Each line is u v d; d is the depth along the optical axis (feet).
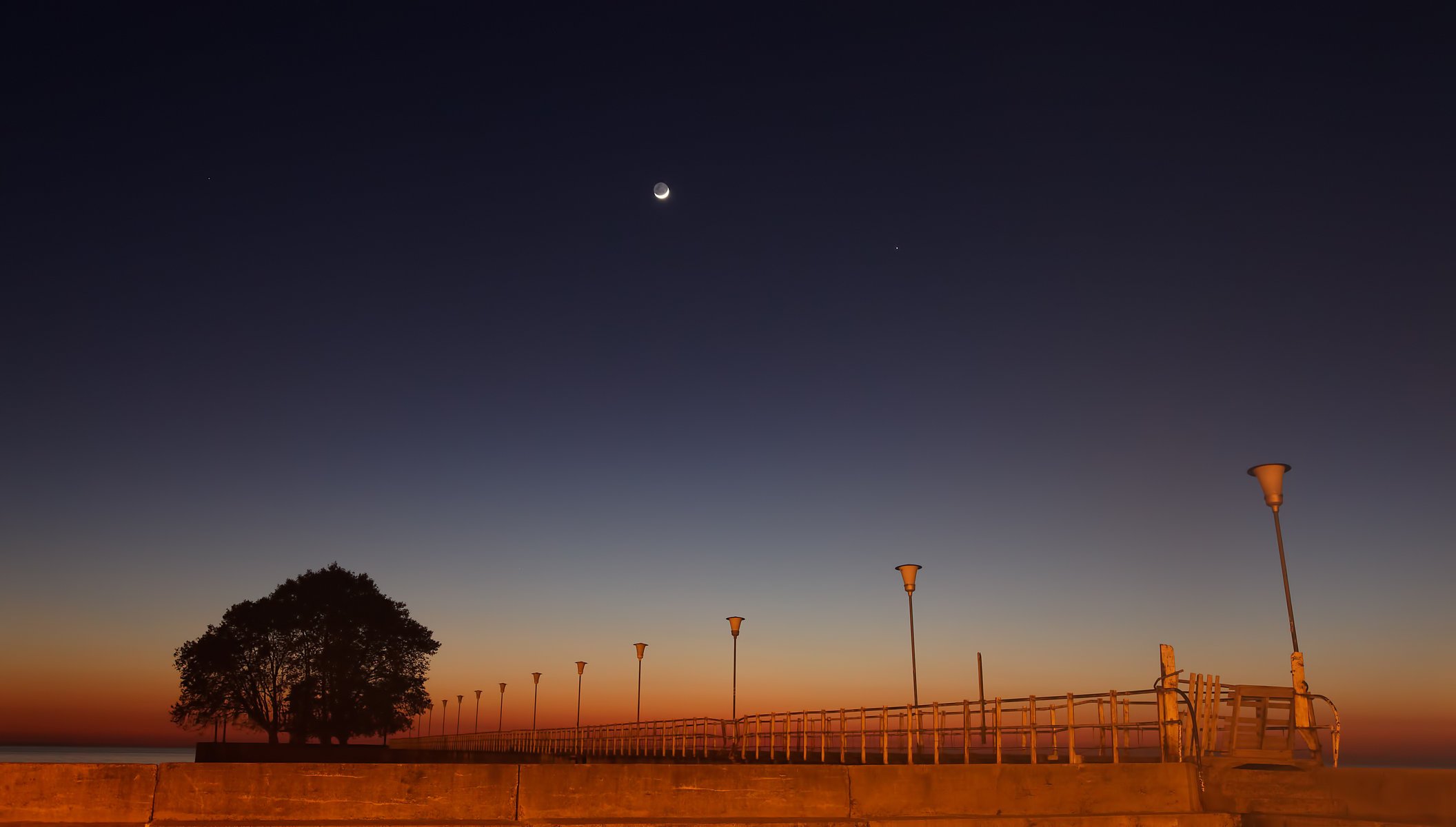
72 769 48.01
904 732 89.15
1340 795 58.65
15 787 47.44
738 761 120.78
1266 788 60.64
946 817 55.52
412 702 242.17
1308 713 72.54
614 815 52.34
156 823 47.96
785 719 110.32
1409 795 55.47
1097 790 58.80
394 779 50.39
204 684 227.20
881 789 55.77
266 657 230.89
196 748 206.08
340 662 229.86
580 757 184.65
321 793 49.67
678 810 53.01
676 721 143.74
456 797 50.70
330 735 231.50
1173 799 59.82
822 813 54.75
